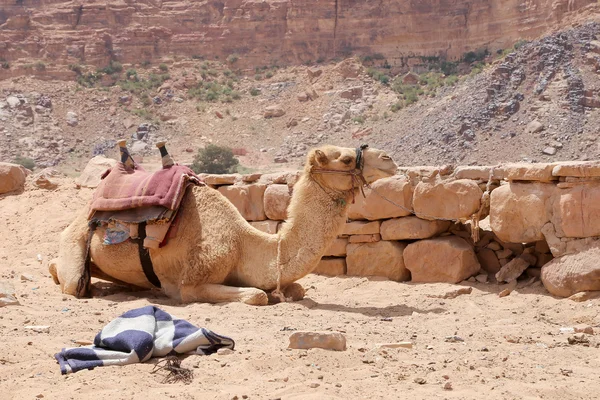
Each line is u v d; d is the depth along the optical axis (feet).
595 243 28.96
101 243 30.53
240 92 401.08
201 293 28.63
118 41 426.92
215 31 433.48
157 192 29.43
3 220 44.37
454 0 393.50
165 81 406.82
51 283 33.58
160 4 442.09
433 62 394.11
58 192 47.67
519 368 18.67
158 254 29.45
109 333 19.69
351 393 16.33
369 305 30.01
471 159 286.66
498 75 327.06
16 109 365.81
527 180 31.07
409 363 18.94
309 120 363.35
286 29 424.05
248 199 38.86
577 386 16.92
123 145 31.86
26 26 420.77
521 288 31.60
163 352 19.39
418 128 320.70
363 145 28.68
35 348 20.33
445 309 28.71
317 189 28.76
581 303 28.22
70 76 403.13
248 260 29.14
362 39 409.69
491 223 31.89
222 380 17.42
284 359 18.69
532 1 366.22
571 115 292.81
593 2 349.41
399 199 34.30
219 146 322.75
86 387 16.76
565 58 322.34
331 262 36.76
